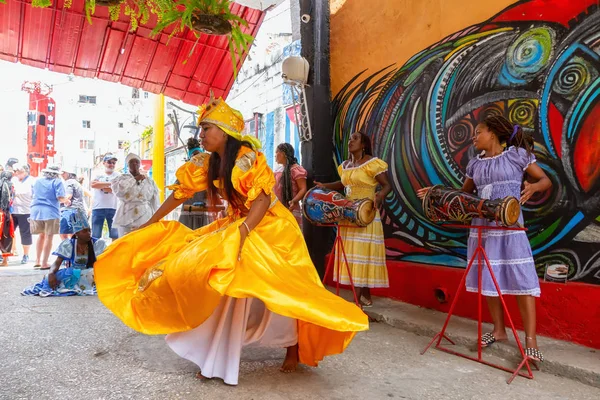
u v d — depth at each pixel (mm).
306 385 2842
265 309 2869
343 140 6109
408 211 5133
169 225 3160
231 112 2871
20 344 3551
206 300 2496
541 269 3836
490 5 4352
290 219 2967
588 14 3604
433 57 4922
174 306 2631
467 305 4316
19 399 2553
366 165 4602
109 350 3443
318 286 2795
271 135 9836
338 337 2822
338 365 3246
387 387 2867
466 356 3461
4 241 8555
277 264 2689
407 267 4980
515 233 3318
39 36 7297
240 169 2746
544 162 3844
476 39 4473
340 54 6172
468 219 3332
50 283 5566
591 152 3543
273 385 2818
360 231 4609
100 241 5863
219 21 3822
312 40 6254
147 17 3879
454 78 4668
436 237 4801
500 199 3107
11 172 8781
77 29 7137
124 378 2889
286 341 2943
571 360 3146
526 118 3994
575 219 3633
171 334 2852
